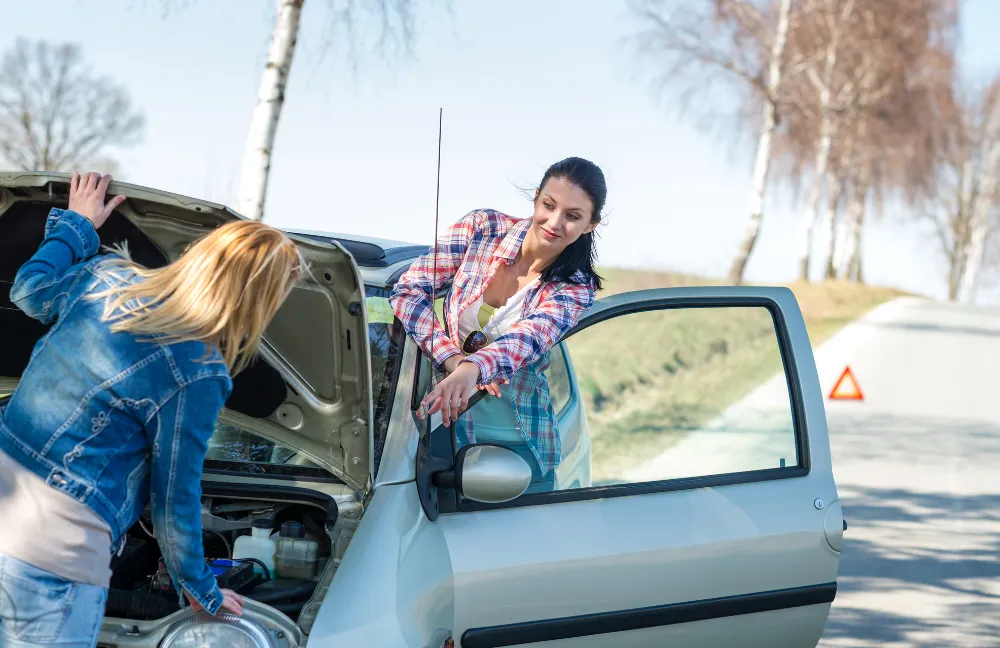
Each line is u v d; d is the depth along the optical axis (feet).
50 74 93.61
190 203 8.56
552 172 10.50
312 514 10.64
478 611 9.73
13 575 7.32
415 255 13.05
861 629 19.03
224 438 10.75
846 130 135.13
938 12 130.82
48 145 95.61
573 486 10.78
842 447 36.50
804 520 11.27
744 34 91.91
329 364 9.43
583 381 11.23
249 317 7.76
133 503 7.75
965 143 169.68
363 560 8.99
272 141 28.60
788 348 11.74
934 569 22.79
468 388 9.72
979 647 18.35
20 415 7.60
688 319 11.43
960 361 71.51
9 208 9.11
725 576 10.85
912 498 29.37
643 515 10.67
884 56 116.57
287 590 9.70
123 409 7.54
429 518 9.72
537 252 10.71
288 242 7.86
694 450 11.18
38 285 8.07
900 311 128.98
